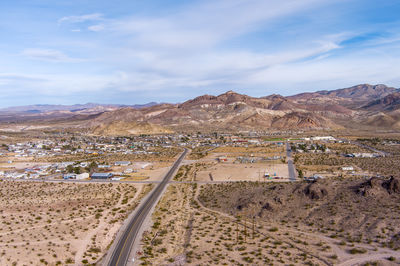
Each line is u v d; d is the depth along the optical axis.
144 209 99.94
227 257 59.22
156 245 70.31
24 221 84.81
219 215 88.75
